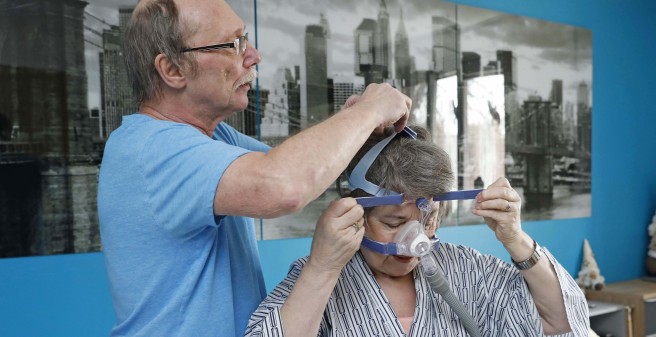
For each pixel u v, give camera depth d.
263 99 2.36
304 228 2.46
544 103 3.20
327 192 2.50
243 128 2.31
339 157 0.86
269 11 2.37
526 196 3.12
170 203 0.90
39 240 1.97
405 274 1.17
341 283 1.17
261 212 0.83
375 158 1.09
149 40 0.96
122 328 0.98
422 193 1.06
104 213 0.98
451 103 2.85
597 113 3.47
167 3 0.94
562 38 3.29
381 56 2.64
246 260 1.09
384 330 1.14
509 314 1.18
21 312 1.94
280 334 0.97
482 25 2.96
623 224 3.60
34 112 1.95
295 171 0.82
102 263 2.08
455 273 1.21
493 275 1.21
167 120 1.00
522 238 1.11
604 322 3.15
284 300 1.08
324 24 2.50
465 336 1.17
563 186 3.28
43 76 1.96
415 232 1.05
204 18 0.94
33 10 1.94
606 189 3.51
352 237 0.95
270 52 2.37
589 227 3.42
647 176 3.75
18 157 1.93
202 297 0.97
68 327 2.02
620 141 3.59
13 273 1.93
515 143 3.08
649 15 3.78
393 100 0.98
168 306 0.94
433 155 1.08
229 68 0.97
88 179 2.05
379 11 2.64
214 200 0.85
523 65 3.12
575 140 3.34
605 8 3.53
